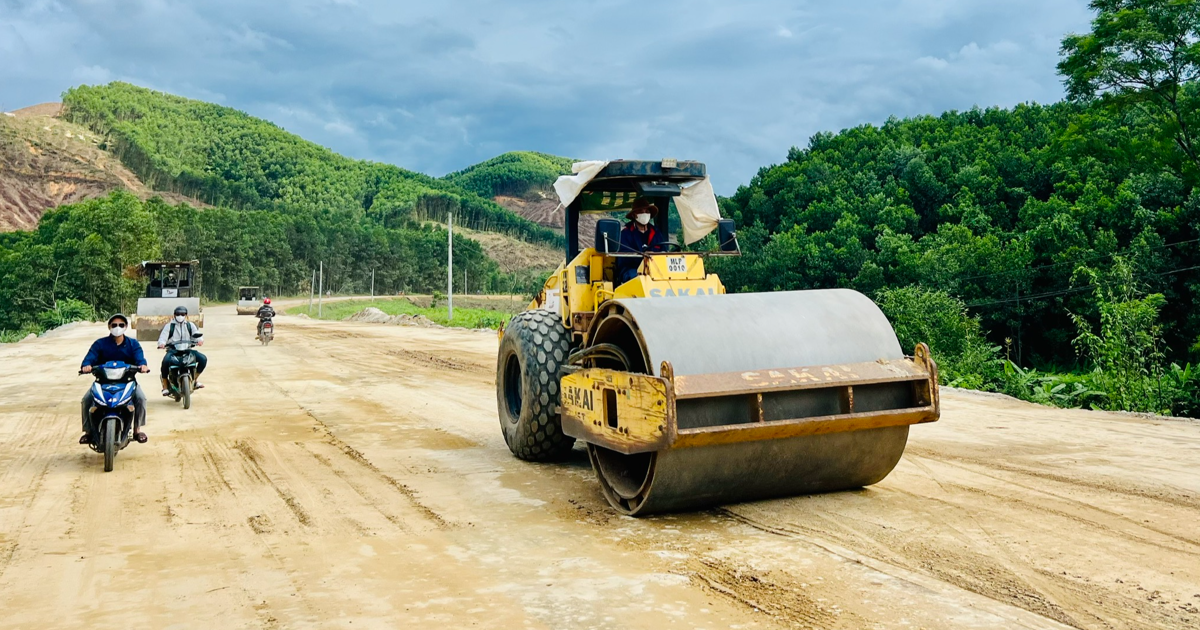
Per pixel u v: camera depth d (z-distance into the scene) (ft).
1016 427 30.91
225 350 83.76
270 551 16.99
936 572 14.60
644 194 24.57
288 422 35.81
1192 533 16.79
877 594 13.56
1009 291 158.20
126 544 17.71
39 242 362.53
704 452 17.61
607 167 24.38
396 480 23.84
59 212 384.47
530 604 13.53
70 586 14.98
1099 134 96.48
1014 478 22.02
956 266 167.02
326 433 32.73
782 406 17.83
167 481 24.21
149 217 272.92
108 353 27.73
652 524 18.37
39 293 244.01
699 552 16.16
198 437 32.04
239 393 46.88
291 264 537.65
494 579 14.88
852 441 18.95
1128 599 13.19
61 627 12.97
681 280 22.24
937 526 17.49
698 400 17.12
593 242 24.53
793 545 16.39
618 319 19.02
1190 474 22.41
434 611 13.33
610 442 18.81
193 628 12.84
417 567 15.71
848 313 19.39
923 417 18.63
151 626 12.95
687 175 24.48
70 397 46.80
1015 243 165.78
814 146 339.77
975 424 31.68
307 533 18.34
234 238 483.92
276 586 14.78
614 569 15.26
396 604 13.70
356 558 16.38
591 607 13.33
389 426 34.37
